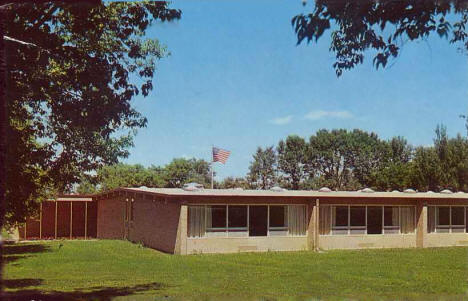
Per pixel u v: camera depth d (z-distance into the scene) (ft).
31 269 63.62
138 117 53.06
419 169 177.37
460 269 65.26
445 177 170.30
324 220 94.48
